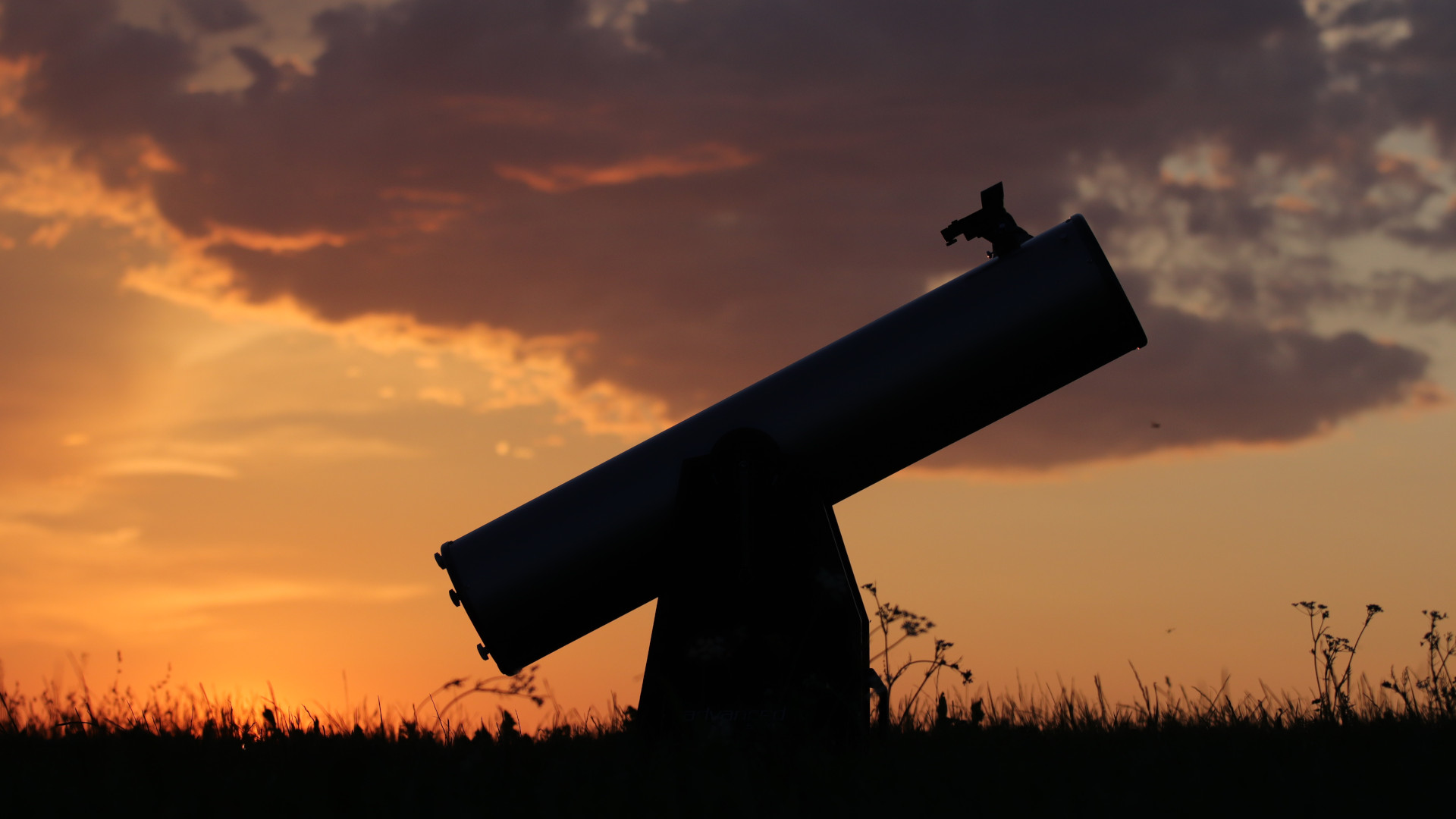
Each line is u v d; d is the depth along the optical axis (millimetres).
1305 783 3842
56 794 3643
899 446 5203
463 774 3762
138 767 4004
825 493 5293
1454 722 5039
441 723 4582
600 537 5160
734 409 5203
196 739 4531
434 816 3367
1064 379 5273
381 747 4215
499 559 5242
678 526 4836
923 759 4117
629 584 5312
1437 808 3605
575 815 3438
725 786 3514
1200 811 3551
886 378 5074
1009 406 5293
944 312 5141
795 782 3658
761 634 4730
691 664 4742
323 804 3498
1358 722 5137
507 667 5523
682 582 4820
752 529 4734
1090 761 4332
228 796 3623
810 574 4754
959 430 5301
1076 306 5055
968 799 3574
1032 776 3863
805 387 5148
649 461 5203
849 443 5117
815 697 4402
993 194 5238
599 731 4859
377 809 3492
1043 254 5152
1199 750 4547
